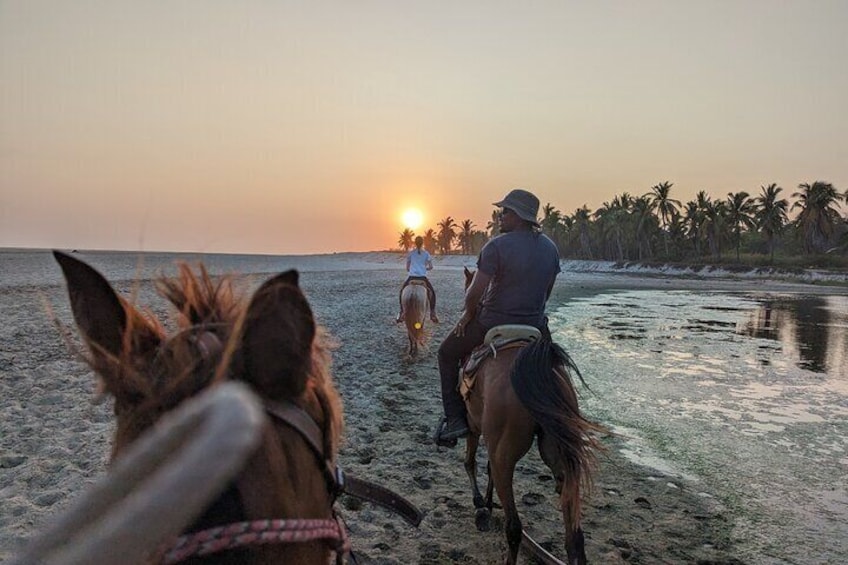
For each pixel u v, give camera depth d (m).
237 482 1.24
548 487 6.58
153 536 0.59
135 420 1.28
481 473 6.85
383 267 88.62
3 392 8.95
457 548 5.10
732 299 42.78
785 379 13.27
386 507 2.45
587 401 10.88
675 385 12.37
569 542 3.67
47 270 41.25
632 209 124.06
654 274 96.56
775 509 6.34
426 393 10.51
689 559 5.16
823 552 5.41
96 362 1.34
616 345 17.75
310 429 1.52
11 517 5.07
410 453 7.38
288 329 1.43
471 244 190.00
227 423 0.68
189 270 1.64
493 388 4.20
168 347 1.39
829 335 21.44
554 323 23.39
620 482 6.96
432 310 14.34
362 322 19.66
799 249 111.38
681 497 6.58
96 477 5.93
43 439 6.99
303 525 1.29
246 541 1.17
